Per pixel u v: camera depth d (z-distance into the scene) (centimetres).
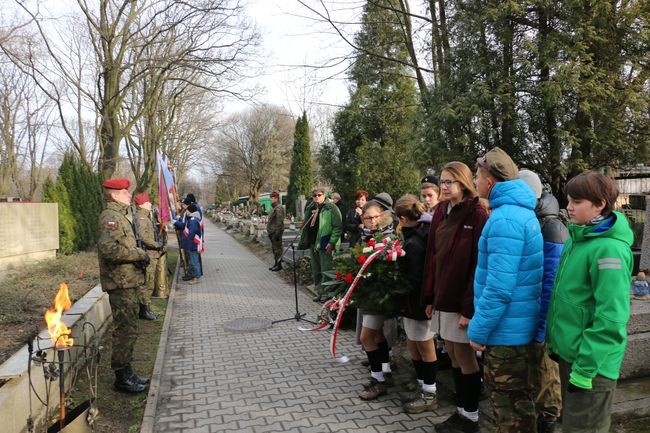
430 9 900
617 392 378
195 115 3212
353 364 523
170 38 1516
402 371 491
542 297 302
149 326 703
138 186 1934
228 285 1066
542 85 606
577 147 622
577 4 582
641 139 639
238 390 459
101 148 1424
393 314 411
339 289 475
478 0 677
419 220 416
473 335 283
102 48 1430
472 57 677
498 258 273
